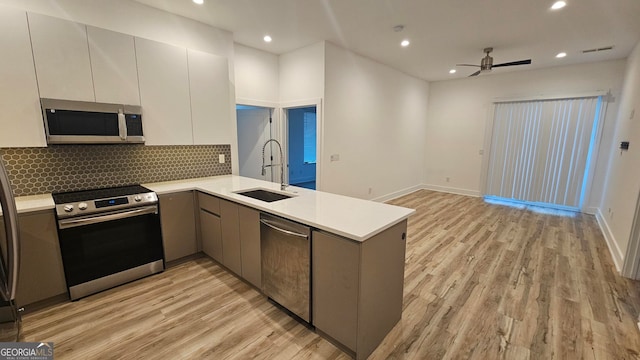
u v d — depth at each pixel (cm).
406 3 289
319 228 178
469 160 652
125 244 257
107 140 256
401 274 203
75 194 255
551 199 547
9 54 209
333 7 300
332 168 454
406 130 633
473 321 213
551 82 533
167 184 313
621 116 432
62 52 231
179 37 323
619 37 369
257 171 512
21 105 217
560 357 178
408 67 552
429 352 183
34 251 214
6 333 195
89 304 230
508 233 403
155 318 214
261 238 227
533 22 330
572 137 515
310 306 196
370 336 179
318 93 421
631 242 273
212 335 197
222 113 346
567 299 241
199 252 321
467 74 605
